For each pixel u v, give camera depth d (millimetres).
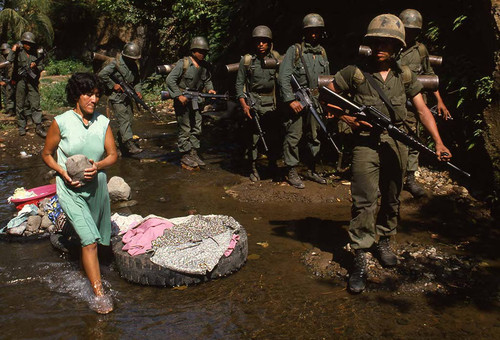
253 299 3412
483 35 5219
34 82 8703
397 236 4426
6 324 3107
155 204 5336
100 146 3518
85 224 3371
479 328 3053
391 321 3133
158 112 11484
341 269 3814
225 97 6645
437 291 3496
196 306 3326
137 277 3613
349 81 3523
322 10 8125
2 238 4465
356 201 3645
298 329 3051
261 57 5781
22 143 8352
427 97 6129
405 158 3611
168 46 15531
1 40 17297
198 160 6859
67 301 3395
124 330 3049
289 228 4672
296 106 5367
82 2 20500
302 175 6254
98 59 8531
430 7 6645
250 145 6137
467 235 4438
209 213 5078
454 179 5719
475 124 5383
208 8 12891
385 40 3316
